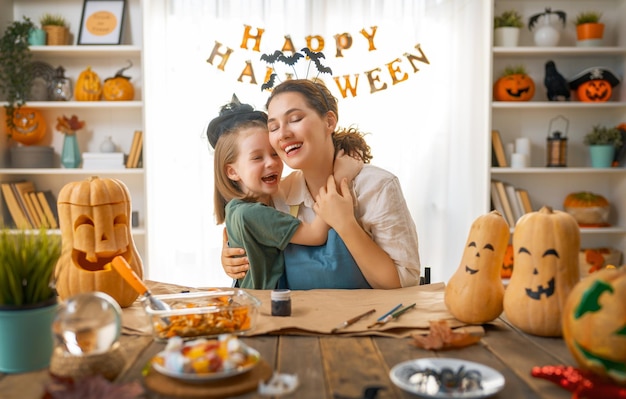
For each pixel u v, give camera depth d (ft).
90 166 11.41
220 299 4.35
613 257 11.55
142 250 11.68
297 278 5.56
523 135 12.05
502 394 2.94
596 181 12.09
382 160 12.00
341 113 11.90
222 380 3.05
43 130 11.83
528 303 3.86
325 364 3.37
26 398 2.93
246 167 5.83
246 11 11.81
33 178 12.10
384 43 11.85
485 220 4.16
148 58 11.59
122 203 4.72
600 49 11.14
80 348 3.12
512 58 11.91
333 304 4.63
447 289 4.24
